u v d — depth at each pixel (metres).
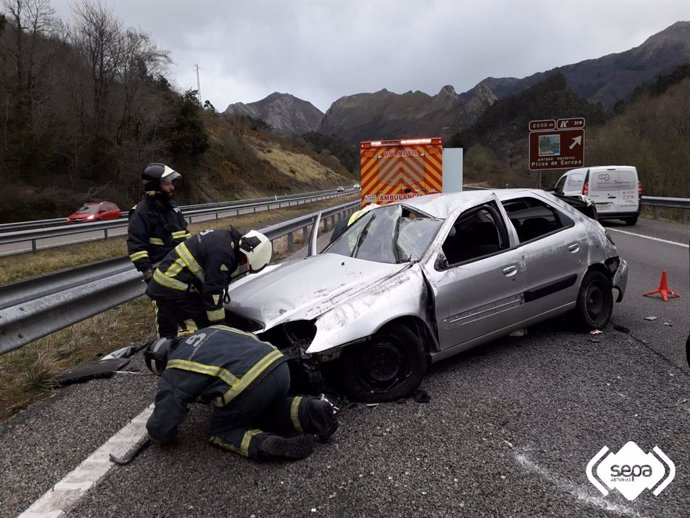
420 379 3.93
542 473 2.94
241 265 4.10
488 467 3.01
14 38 40.38
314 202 50.91
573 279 5.12
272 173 73.50
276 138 100.94
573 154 19.17
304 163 93.88
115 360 5.04
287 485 2.89
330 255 4.89
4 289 7.29
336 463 3.10
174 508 2.72
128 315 7.06
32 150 37.88
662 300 6.77
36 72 40.88
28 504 2.81
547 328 5.59
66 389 4.48
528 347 5.02
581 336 5.30
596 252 5.32
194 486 2.91
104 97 43.47
